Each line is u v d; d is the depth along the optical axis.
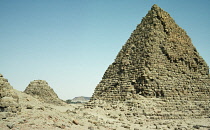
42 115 27.98
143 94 53.31
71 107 81.75
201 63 67.56
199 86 62.34
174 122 45.25
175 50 63.19
